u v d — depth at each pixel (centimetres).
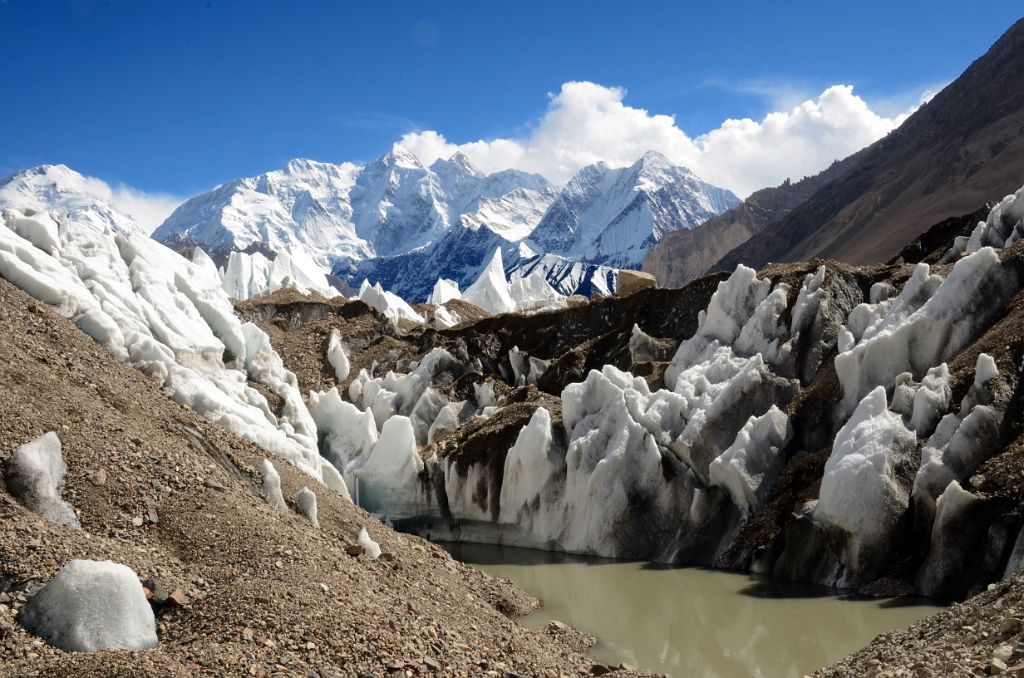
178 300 3019
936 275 2647
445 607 1591
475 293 6550
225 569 1355
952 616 1334
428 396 3700
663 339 3703
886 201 14900
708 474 2622
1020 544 1869
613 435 2758
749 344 2972
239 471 1811
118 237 3145
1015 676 934
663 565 2536
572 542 2742
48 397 1616
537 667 1431
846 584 2159
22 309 1981
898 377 2370
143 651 1067
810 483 2466
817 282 2983
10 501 1296
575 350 3806
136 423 1711
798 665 1683
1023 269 2495
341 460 3297
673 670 1678
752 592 2200
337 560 1534
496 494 2967
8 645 1036
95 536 1309
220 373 2866
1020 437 2067
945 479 2073
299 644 1172
